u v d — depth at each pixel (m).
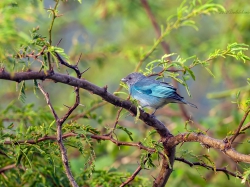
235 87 17.83
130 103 7.89
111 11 19.59
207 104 23.16
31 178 9.53
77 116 11.88
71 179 7.50
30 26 14.23
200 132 7.64
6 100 16.77
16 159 8.68
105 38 22.23
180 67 8.45
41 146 8.57
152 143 8.14
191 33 20.78
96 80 20.53
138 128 16.23
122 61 20.86
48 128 8.50
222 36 17.62
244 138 15.91
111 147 15.26
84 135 8.24
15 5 7.31
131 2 19.23
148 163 8.20
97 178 9.70
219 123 16.28
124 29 20.16
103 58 17.20
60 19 18.84
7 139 9.59
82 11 20.50
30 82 17.27
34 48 7.16
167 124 17.70
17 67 7.14
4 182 9.59
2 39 6.49
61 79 7.26
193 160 14.91
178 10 12.30
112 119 16.50
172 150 8.16
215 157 16.89
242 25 17.22
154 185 8.47
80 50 17.41
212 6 11.91
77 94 7.56
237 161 7.13
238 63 18.20
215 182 15.84
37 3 7.84
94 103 12.91
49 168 9.52
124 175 9.96
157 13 19.80
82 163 12.25
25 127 11.37
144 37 21.98
